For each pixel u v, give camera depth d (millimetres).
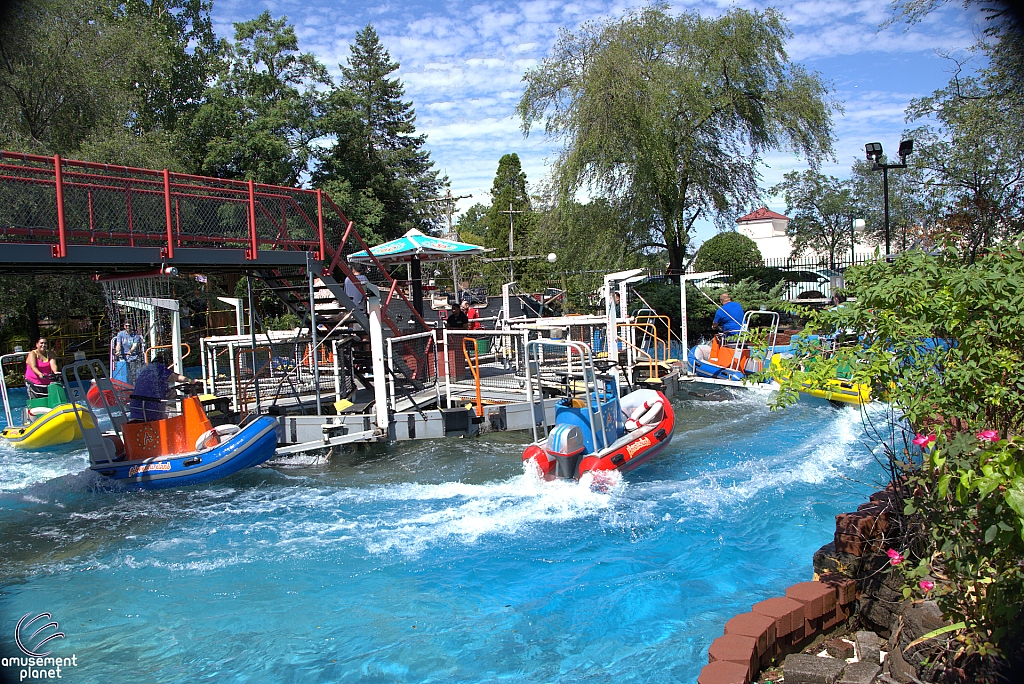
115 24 26062
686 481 8898
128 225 9109
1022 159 16547
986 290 4121
